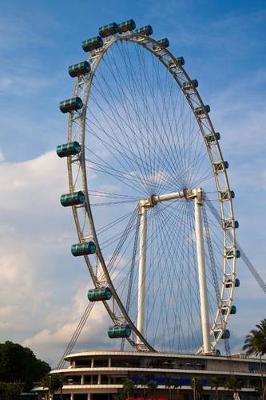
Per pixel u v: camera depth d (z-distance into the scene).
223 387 137.25
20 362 148.62
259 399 148.75
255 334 115.31
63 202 99.75
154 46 129.88
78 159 102.19
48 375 131.25
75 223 101.50
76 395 132.38
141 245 134.38
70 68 106.44
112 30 112.38
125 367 132.62
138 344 121.38
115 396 124.75
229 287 148.38
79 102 102.81
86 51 110.75
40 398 149.50
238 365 149.50
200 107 143.75
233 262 148.62
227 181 149.00
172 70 138.25
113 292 104.50
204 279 141.88
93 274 104.31
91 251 98.94
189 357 139.62
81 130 102.75
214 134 146.38
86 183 101.56
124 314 108.62
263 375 151.12
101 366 135.00
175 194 137.88
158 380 133.12
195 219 140.88
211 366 143.38
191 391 137.50
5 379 146.50
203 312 142.62
